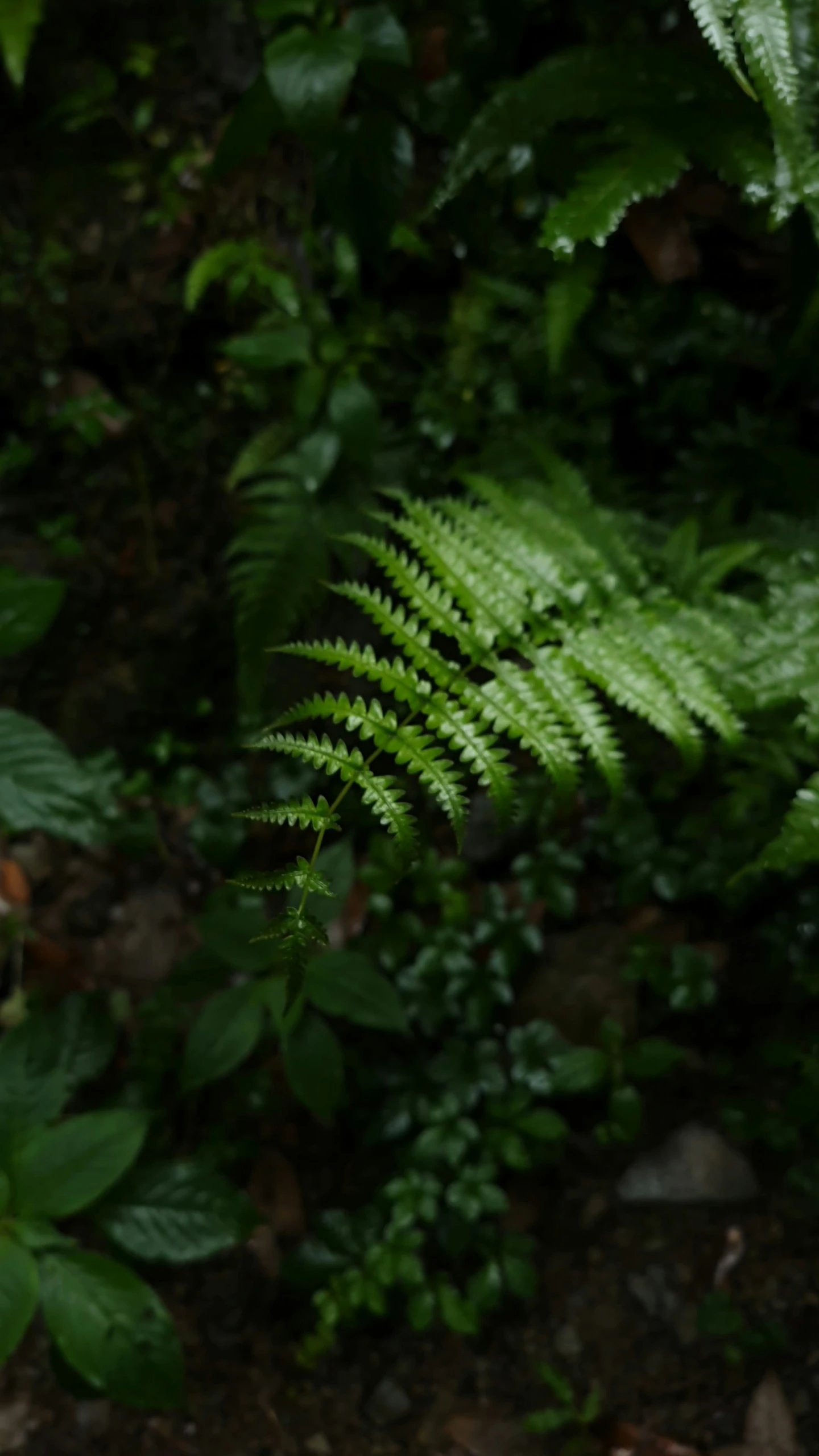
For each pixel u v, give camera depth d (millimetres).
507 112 1763
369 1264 2520
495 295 2938
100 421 3148
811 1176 2578
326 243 3014
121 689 3328
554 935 3004
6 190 3049
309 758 1385
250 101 2527
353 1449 2361
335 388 2883
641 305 2994
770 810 2916
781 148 1544
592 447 3031
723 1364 2391
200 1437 2375
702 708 1746
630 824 3016
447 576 1783
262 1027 2865
